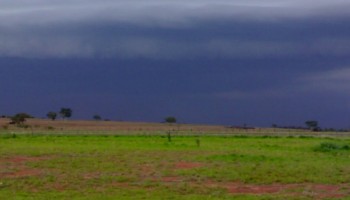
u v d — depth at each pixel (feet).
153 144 201.16
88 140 221.66
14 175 121.70
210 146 194.08
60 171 127.13
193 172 125.29
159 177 119.96
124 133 282.97
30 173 124.57
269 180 116.47
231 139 238.68
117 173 124.57
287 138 250.16
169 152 166.81
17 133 268.00
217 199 95.55
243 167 131.54
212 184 112.47
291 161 143.74
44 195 98.68
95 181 113.91
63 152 162.09
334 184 112.68
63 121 613.93
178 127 524.11
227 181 115.96
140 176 120.98
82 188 106.63
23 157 150.71
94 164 137.59
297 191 104.88
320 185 111.75
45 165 135.74
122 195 98.99
